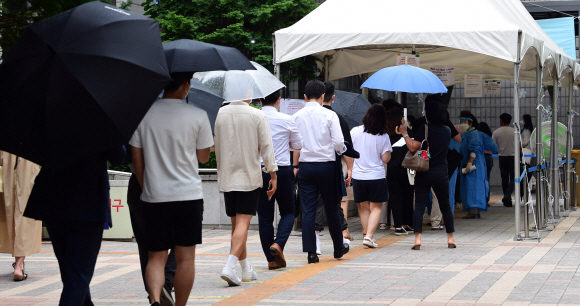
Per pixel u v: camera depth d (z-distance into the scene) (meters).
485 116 24.83
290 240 12.10
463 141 15.13
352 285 7.74
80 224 5.27
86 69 4.66
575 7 24.78
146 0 27.28
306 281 8.03
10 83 4.69
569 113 17.02
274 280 8.12
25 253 8.33
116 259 10.09
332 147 9.22
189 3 26.73
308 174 9.23
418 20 12.30
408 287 7.57
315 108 9.16
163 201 5.70
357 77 23.81
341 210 11.41
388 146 10.64
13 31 5.27
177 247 5.94
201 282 8.09
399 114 12.48
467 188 15.06
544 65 13.62
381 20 12.57
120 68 4.75
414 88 10.92
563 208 17.28
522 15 14.62
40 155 4.76
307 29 12.83
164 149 5.74
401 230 12.61
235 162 7.67
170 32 26.00
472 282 7.80
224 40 25.73
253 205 7.78
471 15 12.33
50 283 8.23
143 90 4.84
